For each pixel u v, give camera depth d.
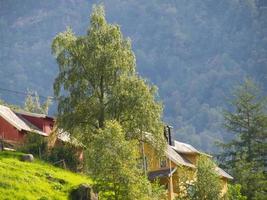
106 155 87.56
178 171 122.06
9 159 107.25
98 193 91.50
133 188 86.75
